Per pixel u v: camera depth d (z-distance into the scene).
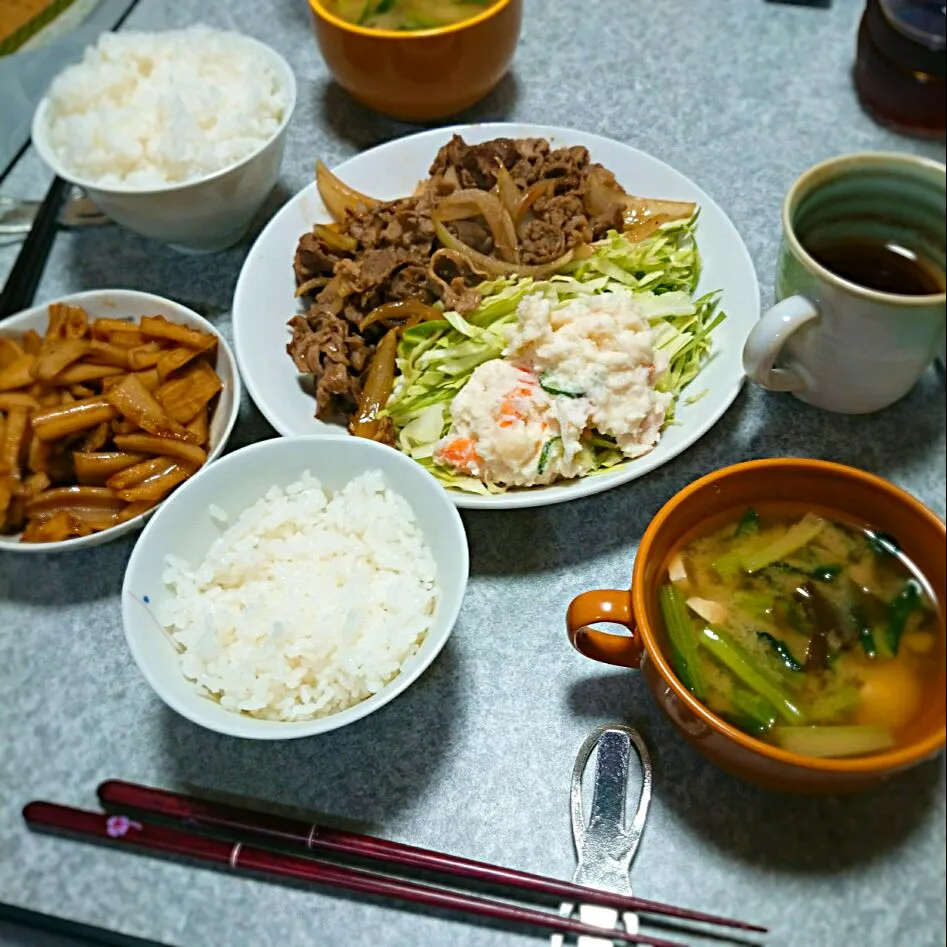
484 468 0.41
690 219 0.47
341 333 0.45
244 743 0.37
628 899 0.33
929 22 0.51
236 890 0.35
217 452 0.42
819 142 0.54
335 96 0.59
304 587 0.37
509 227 0.47
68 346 0.44
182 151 0.47
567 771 0.36
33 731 0.38
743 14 0.61
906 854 0.34
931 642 0.34
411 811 0.36
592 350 0.41
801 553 0.36
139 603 0.35
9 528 0.42
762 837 0.34
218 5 0.65
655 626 0.34
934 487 0.42
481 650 0.39
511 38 0.52
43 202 0.54
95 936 0.34
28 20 0.64
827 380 0.41
